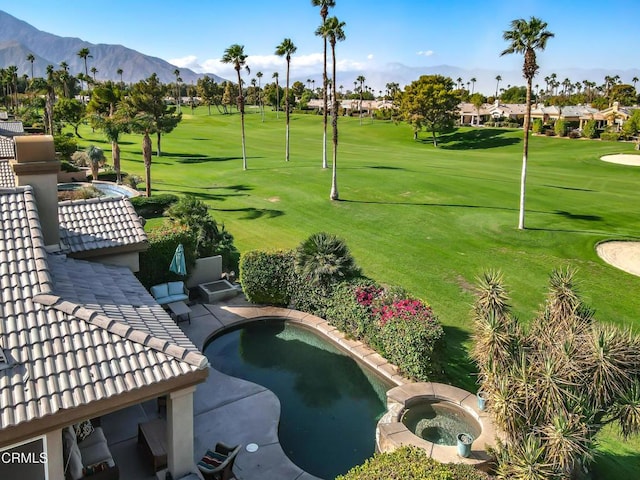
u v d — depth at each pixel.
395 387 12.37
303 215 29.84
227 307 16.69
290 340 15.09
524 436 8.41
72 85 112.88
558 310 10.23
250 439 10.20
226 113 127.00
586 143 72.94
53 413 6.18
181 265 15.98
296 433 10.86
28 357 6.84
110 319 7.81
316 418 11.43
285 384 12.80
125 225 12.89
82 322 7.63
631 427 8.38
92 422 9.82
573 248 23.94
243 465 9.45
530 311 17.52
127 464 8.88
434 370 12.78
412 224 27.81
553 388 8.02
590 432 8.30
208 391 11.84
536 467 7.74
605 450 10.82
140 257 16.06
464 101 130.12
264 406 11.34
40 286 8.02
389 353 13.07
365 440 10.67
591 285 19.84
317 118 113.00
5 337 7.07
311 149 63.47
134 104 49.50
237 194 35.31
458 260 22.44
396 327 12.83
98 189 35.53
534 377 8.30
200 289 17.58
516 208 31.08
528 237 25.42
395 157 56.62
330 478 9.50
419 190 35.06
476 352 9.84
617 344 8.39
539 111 102.94
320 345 14.84
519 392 8.27
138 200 30.14
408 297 14.34
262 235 26.16
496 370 9.08
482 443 9.63
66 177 40.22
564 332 9.66
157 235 16.86
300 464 9.88
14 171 10.25
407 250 23.72
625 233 26.50
